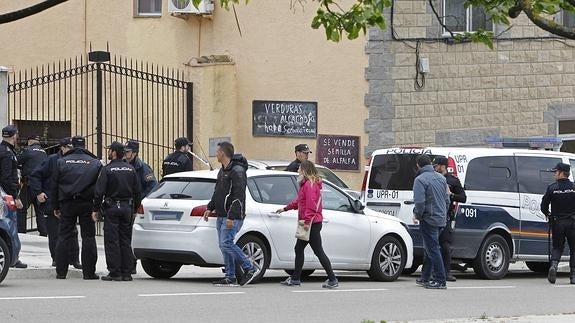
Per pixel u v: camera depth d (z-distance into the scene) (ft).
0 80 152.56
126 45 203.21
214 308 100.12
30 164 149.07
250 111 190.90
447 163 132.26
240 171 115.75
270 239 122.31
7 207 113.60
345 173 182.80
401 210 142.00
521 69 194.18
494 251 143.43
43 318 90.38
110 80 188.55
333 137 183.62
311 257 127.34
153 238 121.29
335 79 183.32
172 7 193.57
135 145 131.23
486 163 143.13
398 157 143.33
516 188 145.07
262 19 189.47
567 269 163.63
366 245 130.82
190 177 122.52
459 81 187.01
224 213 116.26
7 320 88.94
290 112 187.62
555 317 99.81
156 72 198.90
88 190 123.65
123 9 203.21
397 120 181.27
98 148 173.99
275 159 189.06
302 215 119.55
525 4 73.46
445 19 184.75
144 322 89.56
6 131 129.59
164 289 114.73
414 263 146.20
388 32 179.73
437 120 184.96
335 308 103.96
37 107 194.90
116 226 122.42
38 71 204.74
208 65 187.93
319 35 184.24
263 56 189.47
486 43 89.81
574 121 203.51
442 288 126.00
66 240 124.98
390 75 180.34
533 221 146.30
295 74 186.91
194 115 187.83
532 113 196.03
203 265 121.19
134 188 122.52
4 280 122.52
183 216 119.96
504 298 118.73
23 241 161.68
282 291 116.47
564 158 150.30
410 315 101.50
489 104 190.70
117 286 117.19
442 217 125.29
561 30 72.64
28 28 211.61
